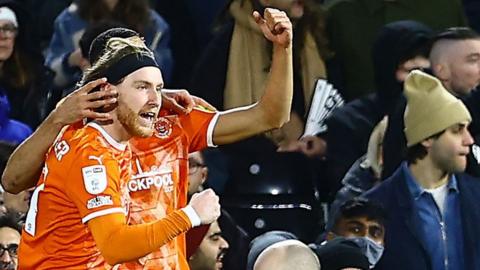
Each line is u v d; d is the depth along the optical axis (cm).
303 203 2245
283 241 1655
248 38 2364
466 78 2280
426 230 1994
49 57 2412
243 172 2258
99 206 1380
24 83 2392
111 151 1404
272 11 1467
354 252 1805
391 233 1989
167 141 1468
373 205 1952
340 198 2200
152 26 2469
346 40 2484
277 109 1496
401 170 2025
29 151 1438
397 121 2119
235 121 1505
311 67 2400
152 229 1366
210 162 2264
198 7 2603
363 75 2478
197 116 1507
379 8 2508
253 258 1680
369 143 2253
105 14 2423
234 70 2355
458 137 2005
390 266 1980
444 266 1988
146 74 1395
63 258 1420
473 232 2000
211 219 1380
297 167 2270
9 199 1948
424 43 2320
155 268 1439
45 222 1425
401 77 2316
